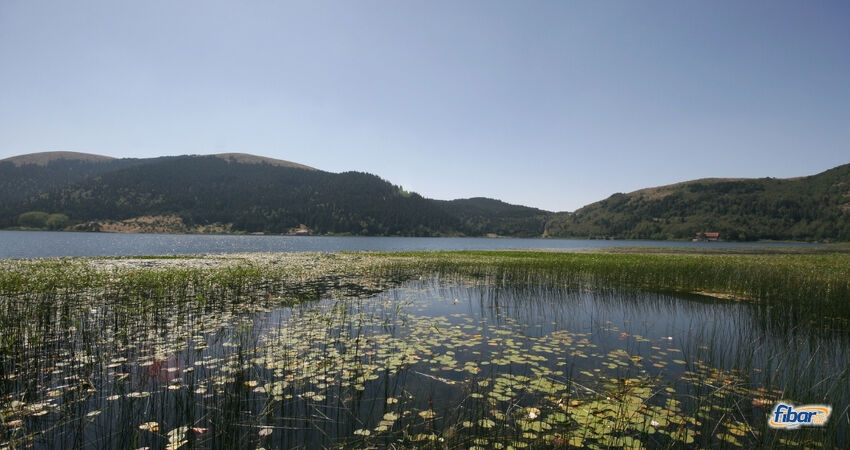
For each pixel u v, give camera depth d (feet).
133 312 31.65
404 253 114.52
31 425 15.66
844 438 15.25
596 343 27.76
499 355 24.63
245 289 48.03
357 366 22.08
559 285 55.36
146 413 16.72
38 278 46.55
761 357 24.99
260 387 19.34
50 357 23.08
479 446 14.34
